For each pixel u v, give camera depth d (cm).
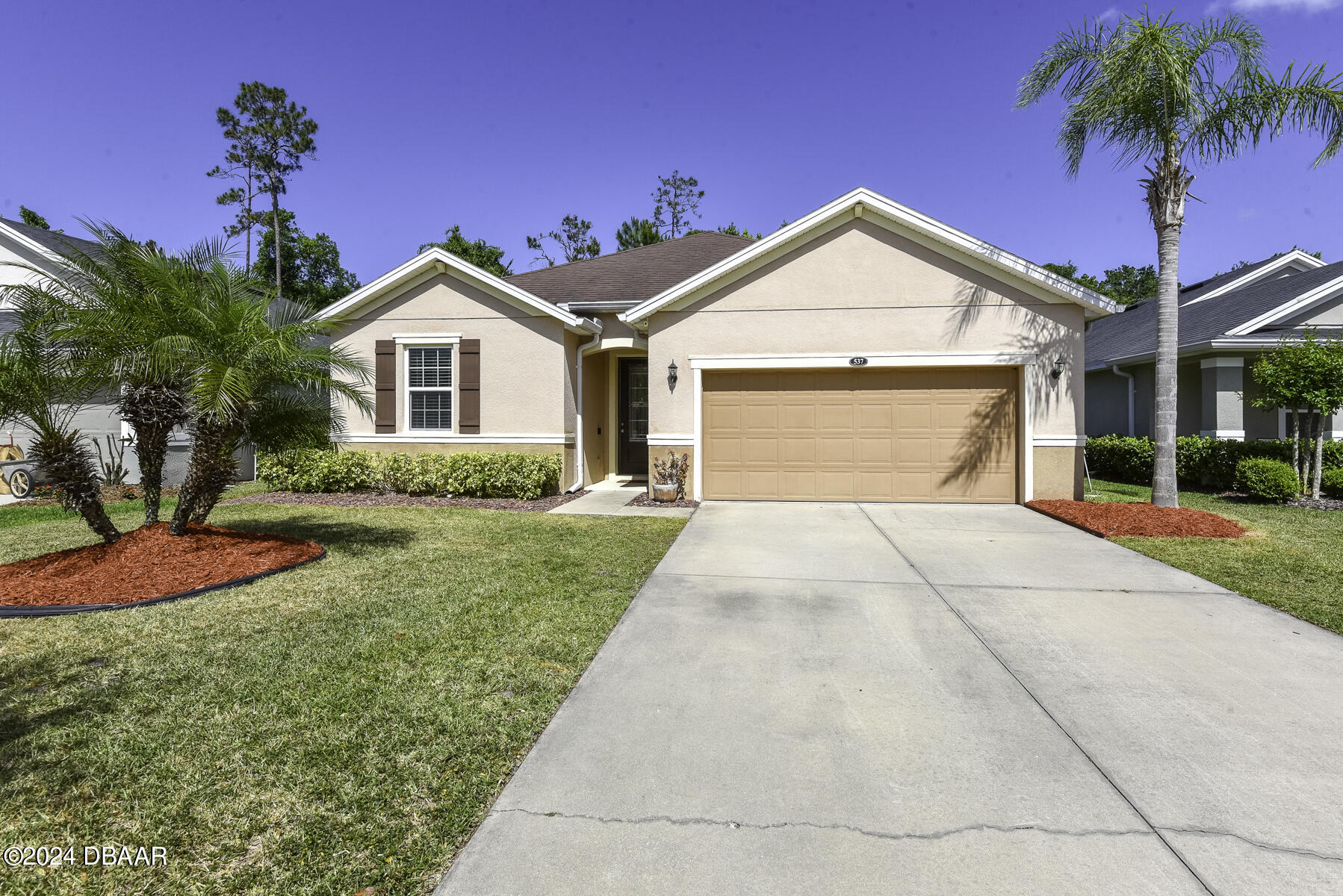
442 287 1212
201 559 600
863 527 855
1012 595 551
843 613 504
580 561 658
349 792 269
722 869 227
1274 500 1059
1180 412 1462
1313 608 509
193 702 343
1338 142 856
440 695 354
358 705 342
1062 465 1023
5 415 560
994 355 1030
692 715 338
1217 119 894
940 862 231
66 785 271
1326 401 1019
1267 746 309
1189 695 362
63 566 576
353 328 1226
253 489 1253
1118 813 259
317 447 741
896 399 1070
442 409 1236
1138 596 548
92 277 629
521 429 1205
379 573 604
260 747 301
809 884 220
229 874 225
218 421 587
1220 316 1475
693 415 1098
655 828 249
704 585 580
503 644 429
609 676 386
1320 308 1277
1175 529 786
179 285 619
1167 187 887
